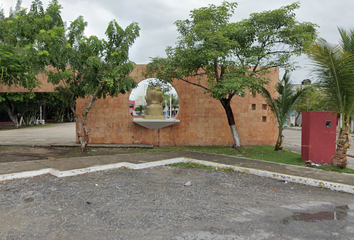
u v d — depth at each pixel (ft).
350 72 22.58
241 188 19.19
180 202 15.76
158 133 43.04
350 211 14.87
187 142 43.24
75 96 35.22
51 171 21.85
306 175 22.04
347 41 24.34
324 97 25.41
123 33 31.17
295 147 46.47
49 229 11.91
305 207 15.40
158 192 17.66
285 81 35.91
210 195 17.30
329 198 17.37
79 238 11.07
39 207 14.58
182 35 33.45
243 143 43.47
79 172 22.02
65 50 28.14
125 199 16.07
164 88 39.68
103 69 31.12
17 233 11.48
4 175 19.57
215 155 31.45
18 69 32.60
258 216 13.80
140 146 40.37
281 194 18.06
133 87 32.63
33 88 44.32
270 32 31.14
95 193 17.06
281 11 30.94
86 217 13.30
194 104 43.11
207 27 29.78
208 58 28.94
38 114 119.03
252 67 42.16
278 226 12.54
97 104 42.75
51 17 30.45
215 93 31.96
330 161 27.43
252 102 43.70
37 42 29.12
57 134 63.52
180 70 31.42
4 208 14.38
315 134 27.81
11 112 86.79
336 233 11.91
